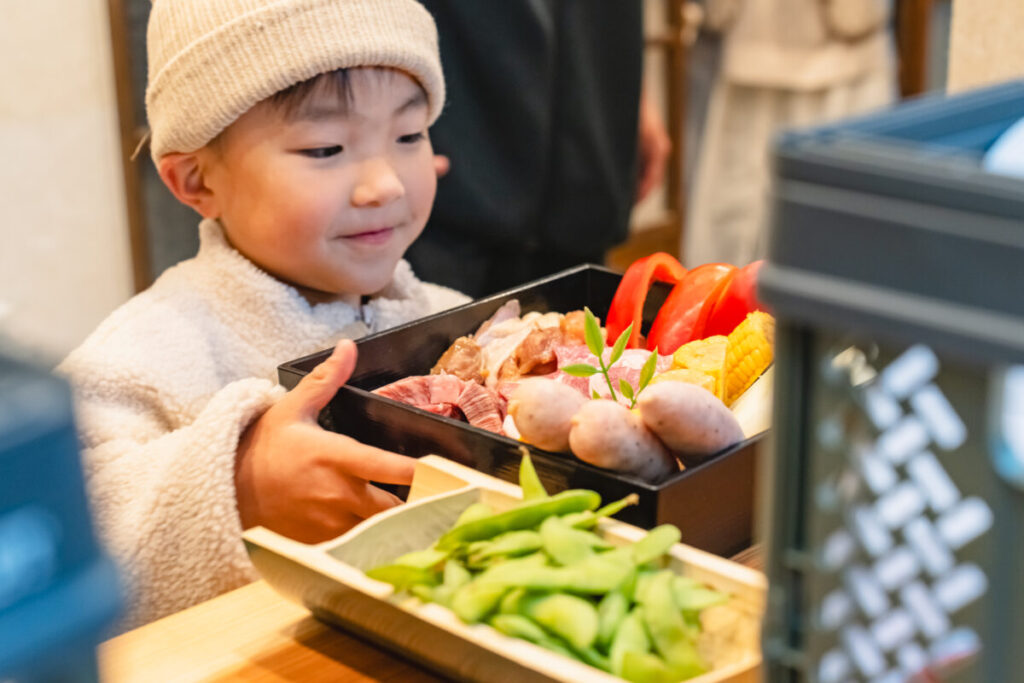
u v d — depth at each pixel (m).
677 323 1.01
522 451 0.75
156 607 0.86
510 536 0.63
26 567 0.24
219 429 0.86
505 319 1.08
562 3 1.67
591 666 0.57
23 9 1.80
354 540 0.66
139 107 1.93
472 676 0.60
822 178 0.35
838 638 0.39
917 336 0.33
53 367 0.25
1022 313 0.31
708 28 2.69
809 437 0.38
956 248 0.32
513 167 1.64
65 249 1.94
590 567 0.60
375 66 1.02
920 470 0.35
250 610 0.70
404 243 1.12
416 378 0.93
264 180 1.03
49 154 1.88
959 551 0.35
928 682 0.37
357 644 0.66
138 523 0.85
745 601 0.61
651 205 2.80
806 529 0.39
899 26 2.70
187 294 1.07
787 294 0.35
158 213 2.00
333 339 1.12
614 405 0.72
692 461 0.75
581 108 1.73
